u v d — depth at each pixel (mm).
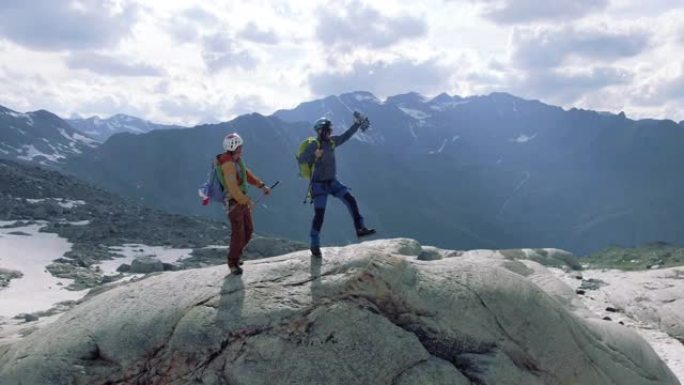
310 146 11016
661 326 20141
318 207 10992
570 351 11148
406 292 10578
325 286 10297
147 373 9852
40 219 46062
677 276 26000
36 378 9727
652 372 12281
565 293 18781
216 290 10398
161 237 42844
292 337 9789
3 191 53094
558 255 32406
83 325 10312
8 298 24359
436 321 10516
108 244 39281
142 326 10125
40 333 10586
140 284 11016
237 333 9773
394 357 9906
